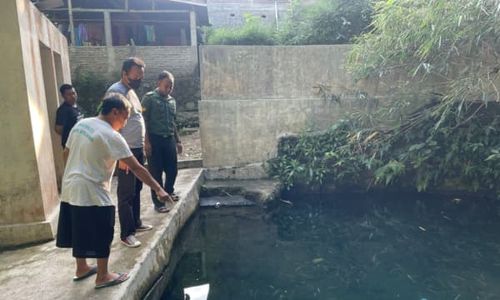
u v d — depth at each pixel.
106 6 11.47
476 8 4.68
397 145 5.93
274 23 8.95
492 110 5.59
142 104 4.00
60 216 2.52
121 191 3.20
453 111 5.49
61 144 4.80
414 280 3.32
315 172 5.89
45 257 3.11
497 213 5.02
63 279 2.69
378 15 5.75
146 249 3.16
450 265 3.56
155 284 3.20
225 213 5.31
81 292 2.48
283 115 6.22
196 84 10.94
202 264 3.79
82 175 2.37
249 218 5.15
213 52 6.00
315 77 6.20
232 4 13.05
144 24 12.18
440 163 5.57
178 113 10.38
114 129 2.56
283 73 6.15
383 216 5.08
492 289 3.10
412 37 5.32
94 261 3.00
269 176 6.12
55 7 10.51
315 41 6.82
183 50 11.09
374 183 5.97
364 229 4.64
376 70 5.88
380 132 5.92
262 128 6.21
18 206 3.45
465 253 3.82
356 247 4.10
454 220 4.81
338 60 6.17
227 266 3.73
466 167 5.38
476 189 5.44
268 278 3.45
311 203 5.74
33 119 3.47
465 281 3.25
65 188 2.42
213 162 6.20
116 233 3.56
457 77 5.64
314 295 3.12
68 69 6.12
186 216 4.71
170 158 4.27
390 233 4.46
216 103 6.08
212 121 6.12
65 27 11.62
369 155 5.96
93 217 2.39
